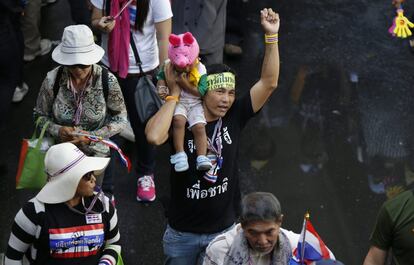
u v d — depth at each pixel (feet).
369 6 107.65
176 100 46.16
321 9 106.73
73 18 87.10
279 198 71.15
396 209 42.06
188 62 44.86
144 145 66.39
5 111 73.46
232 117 47.37
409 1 106.32
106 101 55.16
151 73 62.85
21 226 42.57
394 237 42.39
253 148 77.87
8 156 75.41
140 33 61.11
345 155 77.30
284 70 91.81
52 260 43.47
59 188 42.39
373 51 96.73
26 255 44.39
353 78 90.84
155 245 65.26
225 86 45.24
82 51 51.67
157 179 73.51
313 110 84.23
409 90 88.89
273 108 84.17
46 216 42.39
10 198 69.87
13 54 71.92
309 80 89.92
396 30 64.75
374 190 72.59
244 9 105.91
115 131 56.08
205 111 46.52
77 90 53.93
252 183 73.05
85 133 54.19
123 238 65.72
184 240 48.49
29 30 89.25
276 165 75.61
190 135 46.44
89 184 43.04
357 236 66.90
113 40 60.85
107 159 44.16
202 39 75.10
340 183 73.51
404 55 96.12
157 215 68.64
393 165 76.13
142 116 52.54
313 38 99.35
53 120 55.26
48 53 92.94
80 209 43.32
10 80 73.15
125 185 72.02
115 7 59.98
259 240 36.86
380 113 84.38
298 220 68.59
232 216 48.91
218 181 46.91
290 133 80.43
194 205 47.29
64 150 42.96
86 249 43.52
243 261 38.86
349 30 101.55
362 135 80.43
